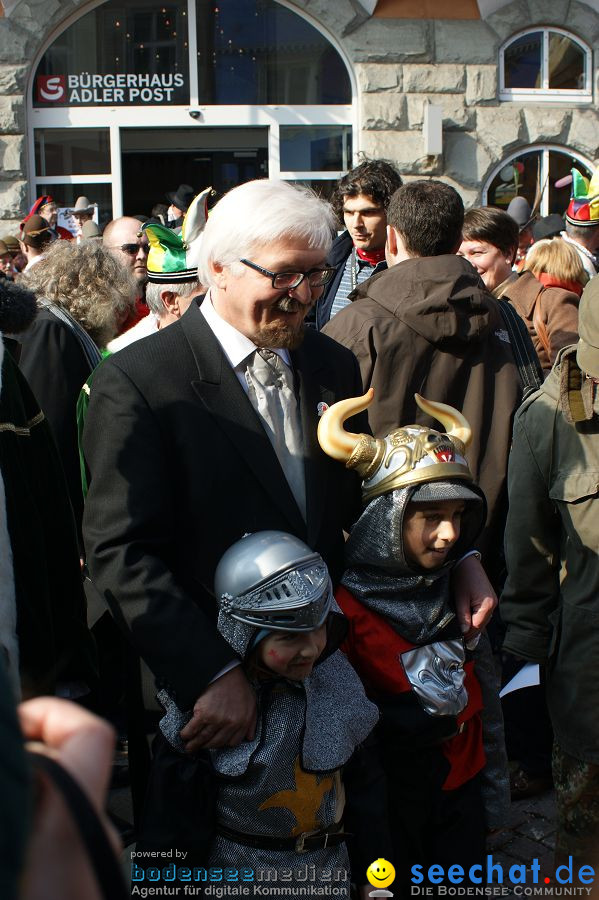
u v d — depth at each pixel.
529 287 3.82
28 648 2.06
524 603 2.40
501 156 8.96
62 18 8.59
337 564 2.18
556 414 2.27
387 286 2.78
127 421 1.96
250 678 1.88
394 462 2.04
